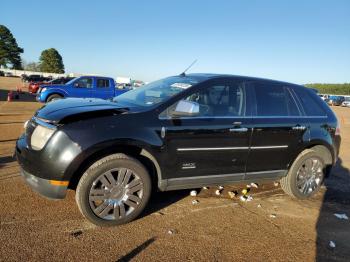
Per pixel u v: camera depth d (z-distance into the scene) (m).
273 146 4.74
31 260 3.00
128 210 3.84
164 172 4.02
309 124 5.10
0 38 96.00
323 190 5.70
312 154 5.13
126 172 3.74
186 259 3.25
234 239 3.72
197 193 4.98
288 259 3.42
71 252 3.18
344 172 6.96
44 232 3.49
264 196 5.16
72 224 3.71
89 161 3.69
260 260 3.36
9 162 5.72
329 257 3.53
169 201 4.59
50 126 3.53
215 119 4.27
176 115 3.94
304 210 4.75
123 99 4.71
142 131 3.77
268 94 4.88
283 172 4.98
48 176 3.46
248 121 4.52
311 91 5.52
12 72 83.44
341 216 4.60
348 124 17.97
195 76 4.78
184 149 4.06
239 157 4.50
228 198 4.90
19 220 3.69
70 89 16.19
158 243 3.49
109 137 3.56
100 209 3.66
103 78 16.88
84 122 3.55
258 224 4.14
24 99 21.58
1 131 8.66
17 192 4.43
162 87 4.62
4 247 3.15
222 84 4.53
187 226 3.91
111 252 3.25
